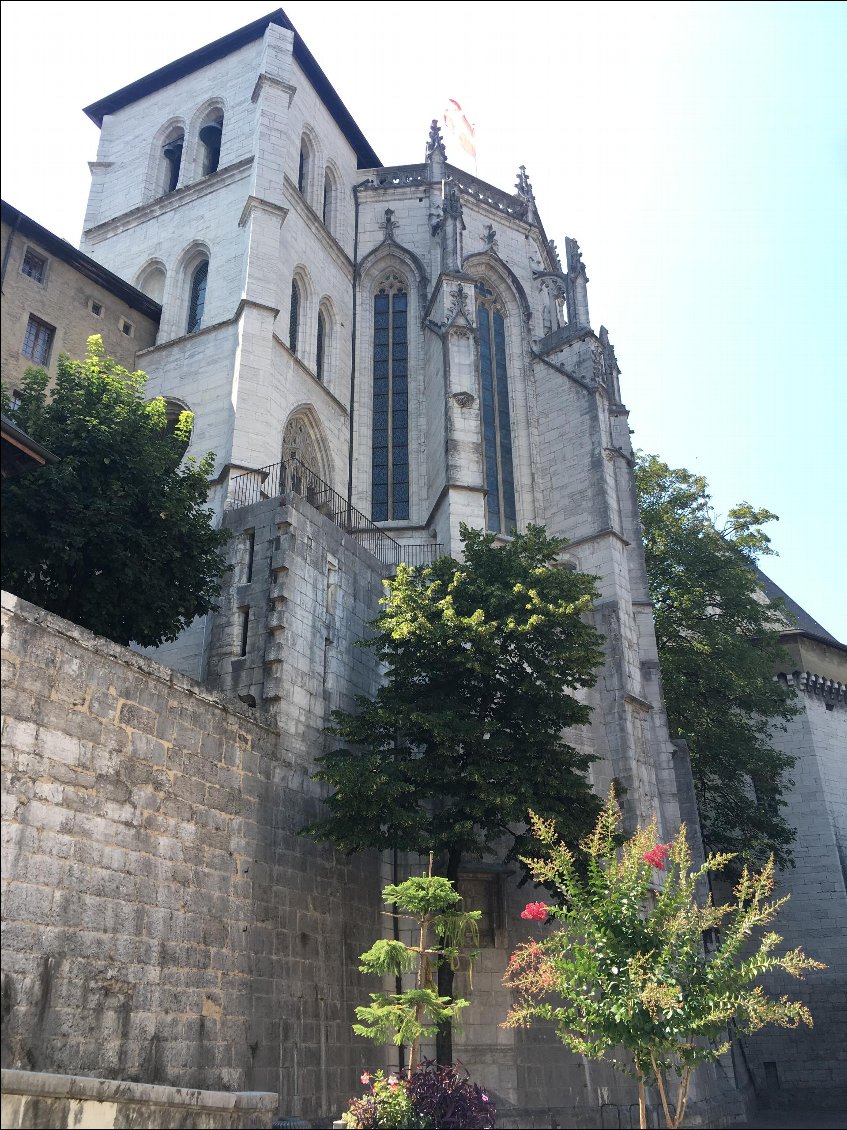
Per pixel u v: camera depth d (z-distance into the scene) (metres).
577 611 26.14
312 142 44.69
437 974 24.19
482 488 35.94
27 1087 12.84
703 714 41.44
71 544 20.92
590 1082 26.55
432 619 26.00
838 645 52.38
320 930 23.58
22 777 15.81
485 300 45.91
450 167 48.22
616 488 42.19
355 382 43.06
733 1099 32.81
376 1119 16.19
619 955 15.14
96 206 44.38
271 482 33.81
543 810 23.58
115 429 22.50
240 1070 19.55
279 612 25.70
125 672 18.72
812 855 46.44
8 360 29.84
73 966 16.02
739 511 46.94
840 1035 42.31
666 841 35.34
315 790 25.06
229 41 44.16
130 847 17.94
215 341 35.66
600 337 46.00
